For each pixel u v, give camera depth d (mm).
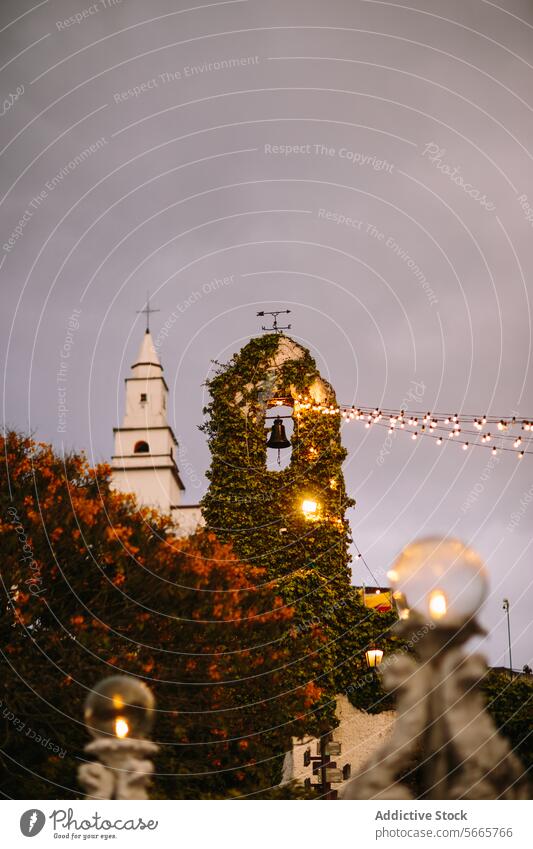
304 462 29234
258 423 29734
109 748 13953
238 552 28594
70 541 20250
